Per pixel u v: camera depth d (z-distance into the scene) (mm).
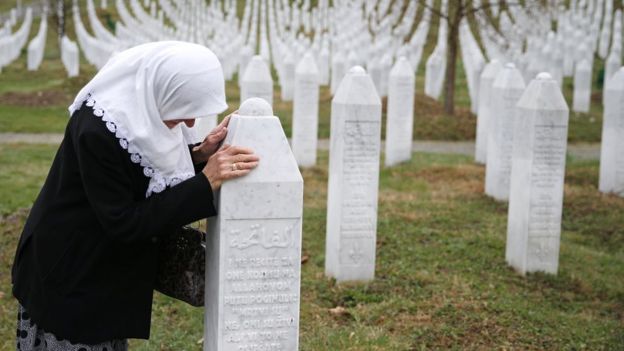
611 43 30047
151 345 5023
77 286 2738
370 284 6559
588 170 12492
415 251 7684
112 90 2732
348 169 6465
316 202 10000
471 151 15531
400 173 12281
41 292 2756
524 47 28344
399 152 13016
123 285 2795
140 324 2838
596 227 9195
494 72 12719
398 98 12828
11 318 5562
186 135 3188
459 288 6465
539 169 6859
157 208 2656
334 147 6578
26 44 34469
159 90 2703
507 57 22812
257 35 34219
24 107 19375
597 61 27859
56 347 2768
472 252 7688
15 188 10211
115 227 2648
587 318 5926
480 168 12672
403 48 25547
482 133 13086
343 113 6379
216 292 2900
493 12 33344
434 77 21062
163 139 2715
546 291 6648
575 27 29281
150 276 2871
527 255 6973
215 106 2738
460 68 28047
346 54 23891
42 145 14547
